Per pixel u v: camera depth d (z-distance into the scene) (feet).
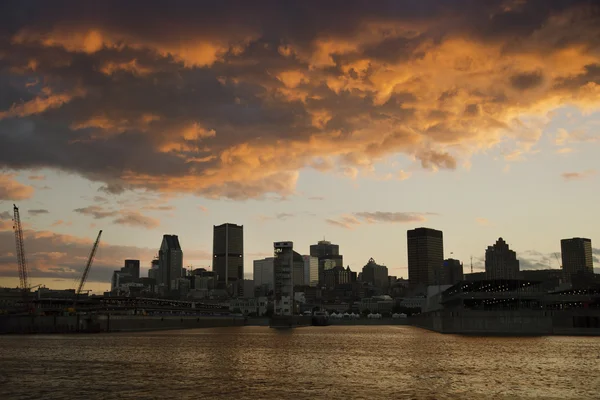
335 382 318.45
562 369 378.73
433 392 283.79
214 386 303.68
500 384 310.45
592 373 357.00
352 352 538.88
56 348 591.37
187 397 270.05
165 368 389.39
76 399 266.57
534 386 303.27
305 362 433.48
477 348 574.56
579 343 649.20
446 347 596.70
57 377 340.80
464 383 314.55
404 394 278.05
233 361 441.27
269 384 310.65
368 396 272.31
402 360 447.42
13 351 545.85
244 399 264.52
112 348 592.19
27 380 327.88
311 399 264.52
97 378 335.88
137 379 330.95
